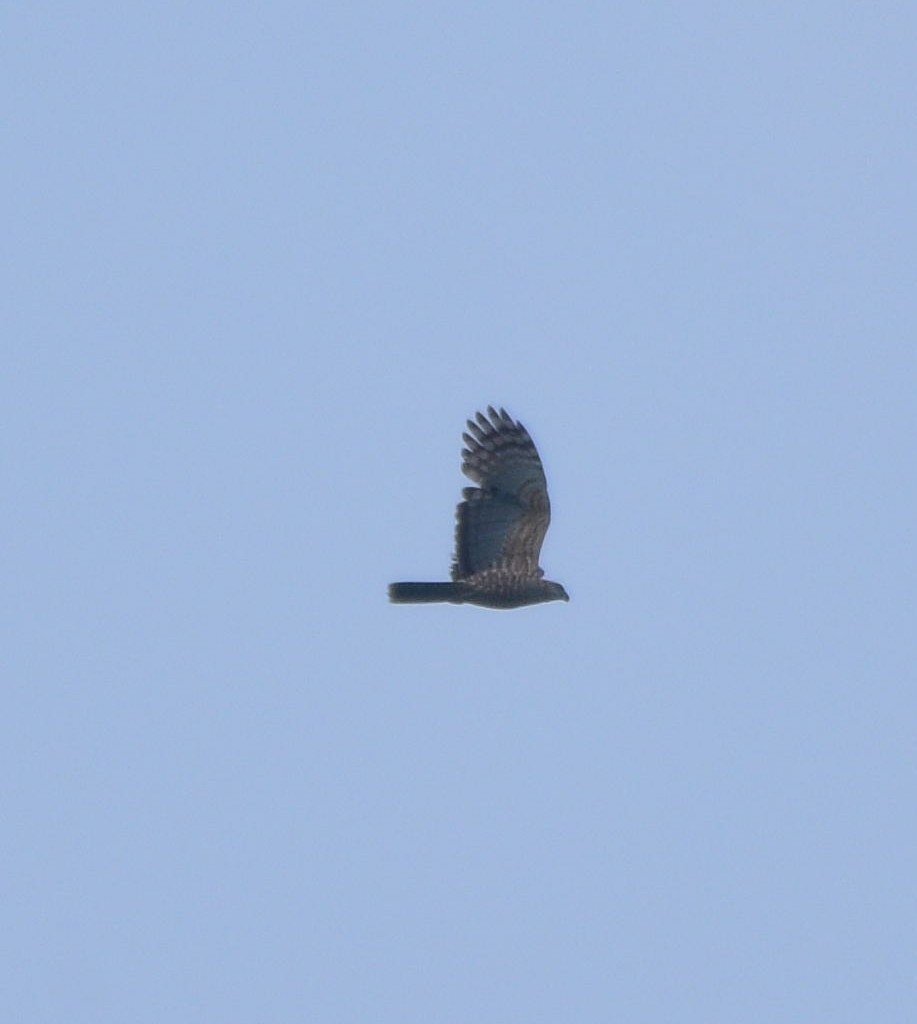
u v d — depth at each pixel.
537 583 30.38
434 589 30.19
